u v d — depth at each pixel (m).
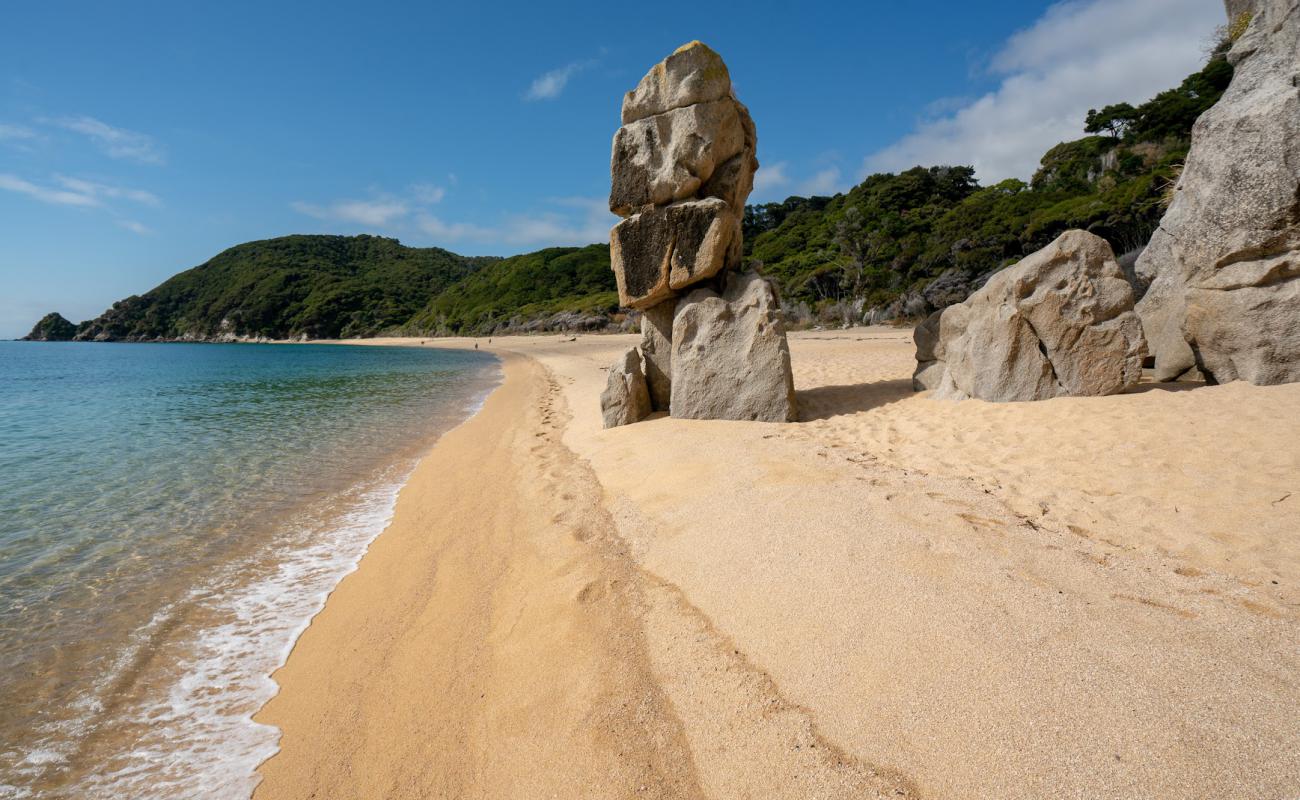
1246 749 2.05
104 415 14.97
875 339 22.02
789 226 66.31
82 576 5.11
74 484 7.99
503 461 8.23
